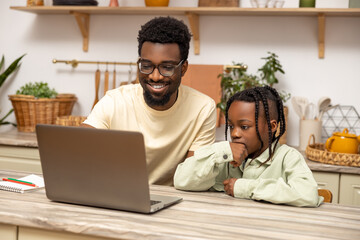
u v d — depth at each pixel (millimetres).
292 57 2701
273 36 2715
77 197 1112
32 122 2807
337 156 2094
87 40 2965
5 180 1366
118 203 1064
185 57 1432
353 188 2100
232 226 961
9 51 3109
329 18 2635
